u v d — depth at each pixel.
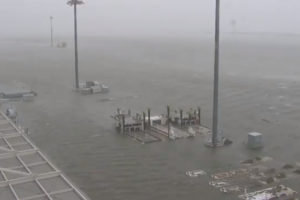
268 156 55.75
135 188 44.97
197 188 44.69
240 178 47.50
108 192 43.94
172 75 149.38
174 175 48.59
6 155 28.41
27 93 101.12
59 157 55.75
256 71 166.88
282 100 97.31
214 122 59.38
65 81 132.88
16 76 147.62
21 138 33.19
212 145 59.62
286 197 42.03
